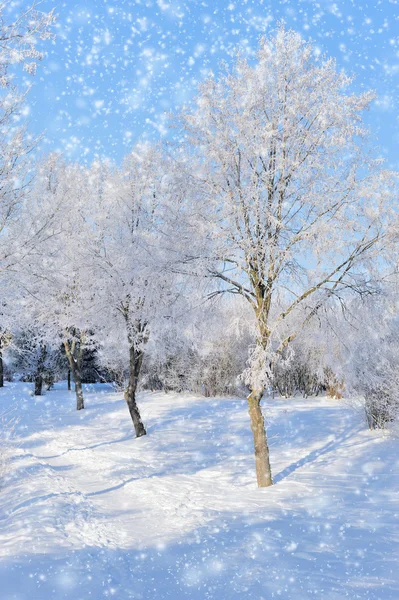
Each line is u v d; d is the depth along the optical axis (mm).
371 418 14953
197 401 24125
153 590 4844
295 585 4859
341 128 10297
